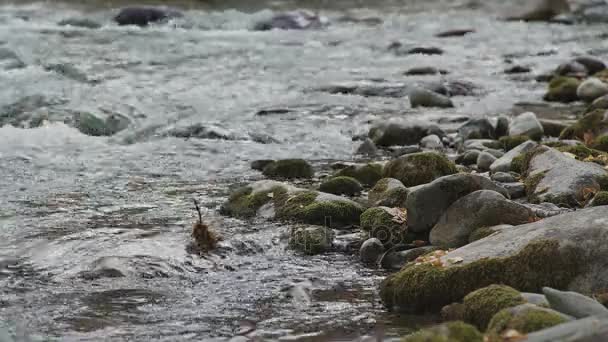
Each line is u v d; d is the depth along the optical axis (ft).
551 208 95.09
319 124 155.84
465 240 87.86
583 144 128.36
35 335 69.62
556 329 58.90
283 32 266.16
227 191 114.42
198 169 125.80
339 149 139.64
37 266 85.56
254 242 92.73
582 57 209.77
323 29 276.00
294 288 79.92
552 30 284.20
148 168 125.59
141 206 106.73
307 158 133.90
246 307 76.33
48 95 163.12
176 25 269.03
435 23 294.87
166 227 98.17
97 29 253.44
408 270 77.71
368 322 73.15
